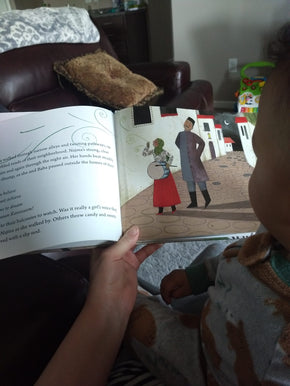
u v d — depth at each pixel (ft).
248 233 1.49
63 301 1.38
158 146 1.67
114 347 1.26
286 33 0.88
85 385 1.13
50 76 5.05
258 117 0.85
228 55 8.22
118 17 10.52
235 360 1.08
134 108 1.73
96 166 1.51
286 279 0.96
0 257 1.36
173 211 1.57
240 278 1.09
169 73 5.77
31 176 1.47
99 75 4.97
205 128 1.68
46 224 1.39
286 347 0.92
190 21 8.09
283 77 0.76
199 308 1.89
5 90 4.40
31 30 4.91
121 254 1.45
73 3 12.20
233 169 1.61
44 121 1.59
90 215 1.42
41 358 1.23
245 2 7.38
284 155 0.76
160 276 3.52
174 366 1.33
